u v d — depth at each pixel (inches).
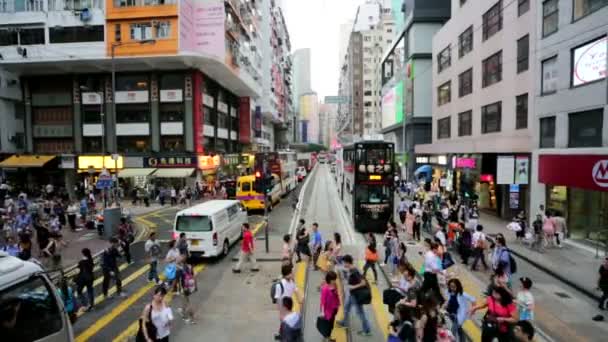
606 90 605.9
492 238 709.9
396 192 1510.8
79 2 1429.6
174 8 1371.8
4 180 1467.8
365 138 960.3
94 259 616.7
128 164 1514.5
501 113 986.1
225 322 371.9
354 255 623.5
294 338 263.9
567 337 338.3
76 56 1398.9
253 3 2143.2
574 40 674.8
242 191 1080.2
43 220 836.6
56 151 1593.3
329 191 1673.2
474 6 1144.2
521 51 892.6
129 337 344.5
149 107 1528.1
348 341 328.8
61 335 185.9
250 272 535.5
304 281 488.1
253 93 2158.0
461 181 1234.6
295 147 4124.0
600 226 645.3
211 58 1412.4
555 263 558.3
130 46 1389.0
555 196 744.3
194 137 1523.1
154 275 492.4
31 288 175.8
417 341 238.5
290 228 864.3
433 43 1547.7
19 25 1434.5
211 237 575.2
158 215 1059.9
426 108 1760.6
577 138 681.6
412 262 564.7
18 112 1603.1
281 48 3412.9
